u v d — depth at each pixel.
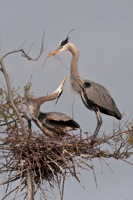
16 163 14.97
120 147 15.38
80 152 15.45
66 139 15.69
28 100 17.97
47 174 15.37
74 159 15.23
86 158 15.28
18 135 15.24
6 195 14.72
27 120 16.88
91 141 15.40
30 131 15.52
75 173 15.06
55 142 15.28
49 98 18.41
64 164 15.20
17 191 14.35
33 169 15.07
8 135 15.38
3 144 15.16
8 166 14.96
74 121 17.20
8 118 17.11
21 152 14.98
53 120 17.34
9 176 14.82
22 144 15.02
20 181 14.39
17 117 16.48
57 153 15.50
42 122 17.58
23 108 17.11
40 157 15.02
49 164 15.34
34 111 17.78
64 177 14.99
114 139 15.41
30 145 15.03
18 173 14.56
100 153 15.33
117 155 15.37
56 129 17.50
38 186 14.99
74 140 15.55
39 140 15.23
